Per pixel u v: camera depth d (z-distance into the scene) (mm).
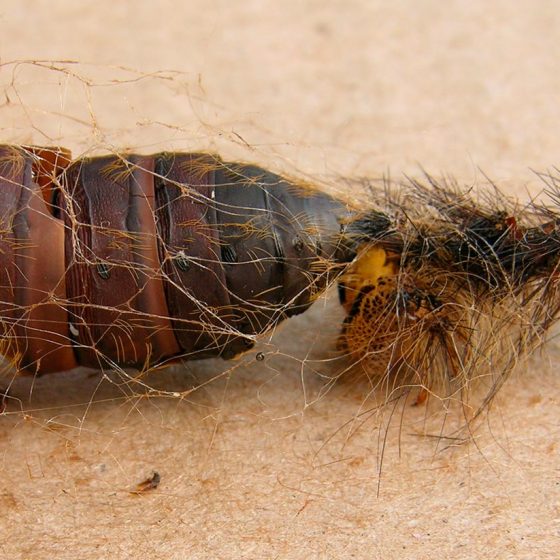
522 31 150
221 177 115
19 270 113
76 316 114
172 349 115
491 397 118
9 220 113
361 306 118
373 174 131
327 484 115
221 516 113
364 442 117
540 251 118
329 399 119
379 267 118
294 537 112
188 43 146
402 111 140
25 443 116
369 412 118
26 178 114
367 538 112
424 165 134
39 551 112
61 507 114
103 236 114
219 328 115
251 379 120
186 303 114
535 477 115
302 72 144
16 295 113
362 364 119
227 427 117
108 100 138
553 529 112
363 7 156
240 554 111
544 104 140
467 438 117
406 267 118
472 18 153
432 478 115
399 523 113
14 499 114
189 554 112
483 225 118
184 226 114
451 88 142
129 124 135
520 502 114
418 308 117
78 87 138
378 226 118
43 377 120
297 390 119
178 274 114
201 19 151
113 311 114
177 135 129
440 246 118
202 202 114
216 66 144
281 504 114
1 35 145
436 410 118
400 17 153
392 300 117
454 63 145
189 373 120
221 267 114
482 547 112
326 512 113
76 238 114
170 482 115
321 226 116
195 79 142
